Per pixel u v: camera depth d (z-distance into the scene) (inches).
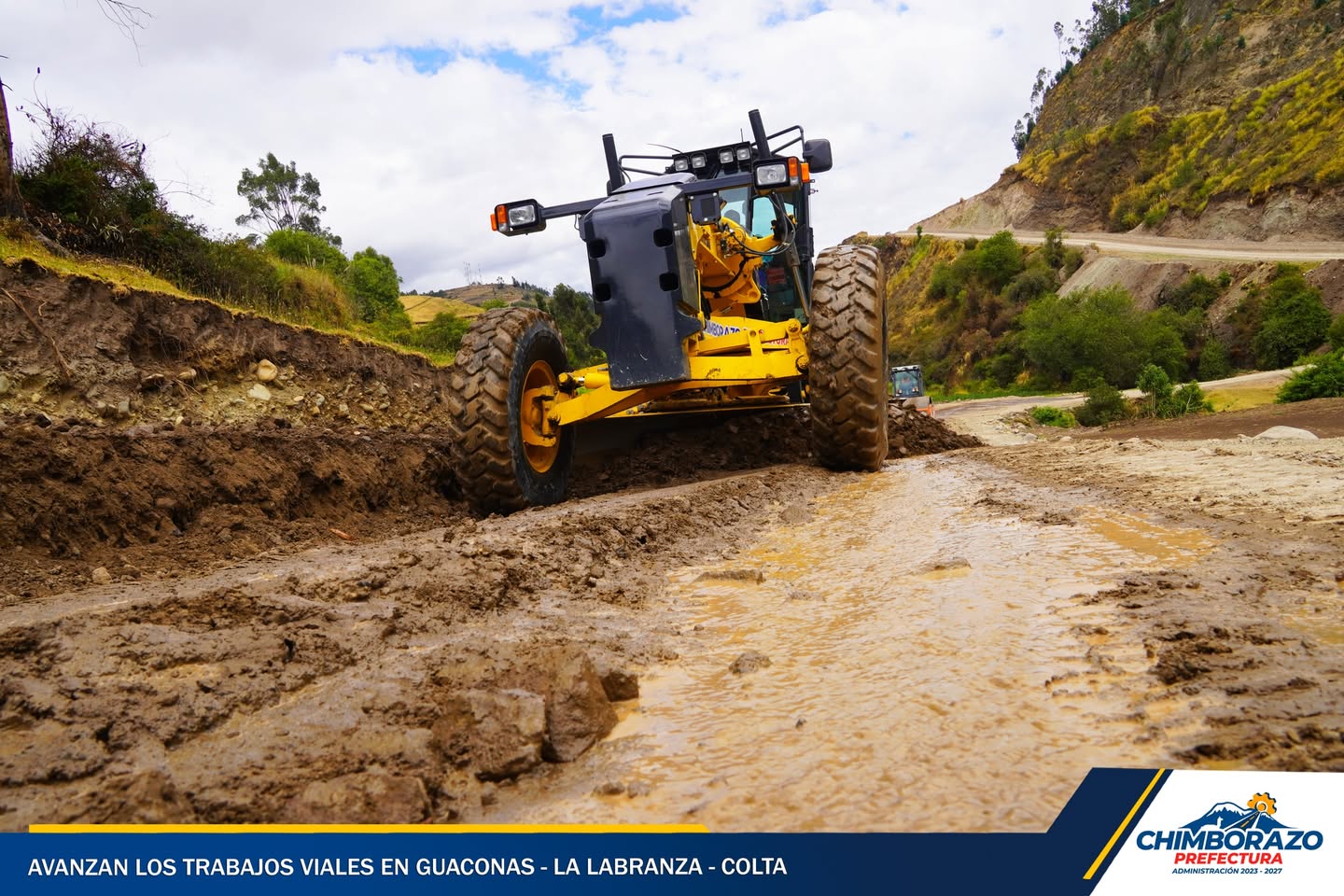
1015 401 2091.5
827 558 163.6
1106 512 178.9
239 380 360.8
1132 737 75.8
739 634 119.3
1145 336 2372.0
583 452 313.0
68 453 206.8
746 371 271.3
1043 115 5679.1
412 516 289.0
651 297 234.4
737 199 303.7
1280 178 2881.4
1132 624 103.7
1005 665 95.5
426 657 103.7
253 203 1633.9
